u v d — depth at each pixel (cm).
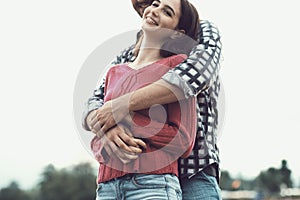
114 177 233
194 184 258
